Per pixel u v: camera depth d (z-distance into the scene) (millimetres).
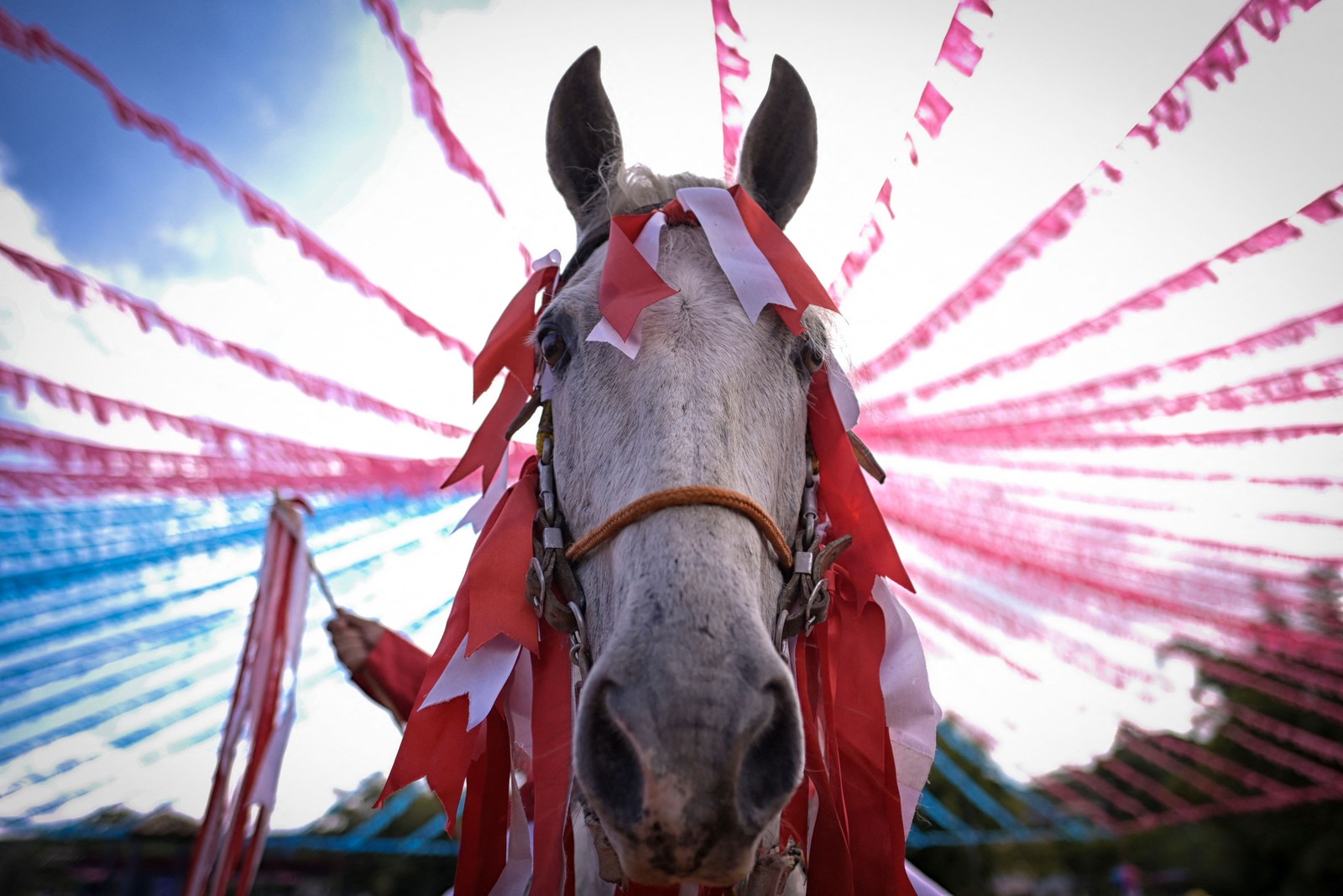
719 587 902
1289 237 2520
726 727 808
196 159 2201
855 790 1311
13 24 1867
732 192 1344
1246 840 10406
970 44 2174
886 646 1458
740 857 803
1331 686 6281
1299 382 3195
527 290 1513
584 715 856
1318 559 4285
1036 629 4938
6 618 2965
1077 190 2541
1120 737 9781
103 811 5012
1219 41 2070
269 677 2324
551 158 1618
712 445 1036
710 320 1172
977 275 2945
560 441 1242
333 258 2656
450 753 1331
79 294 2322
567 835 1168
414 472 3322
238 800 2197
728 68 2355
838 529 1353
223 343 2627
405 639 2297
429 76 2301
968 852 9312
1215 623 4723
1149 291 2936
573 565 1168
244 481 2939
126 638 3283
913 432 3729
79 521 2814
